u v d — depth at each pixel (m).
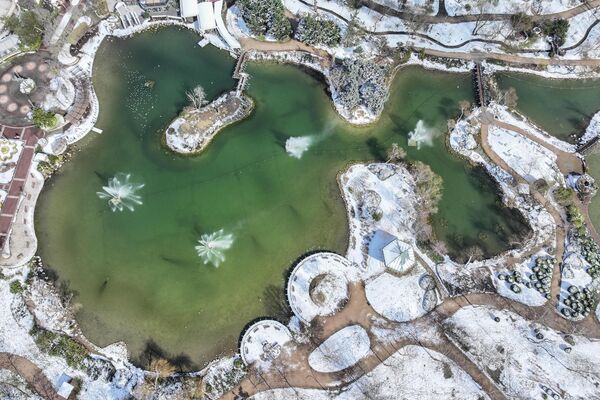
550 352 66.81
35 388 62.22
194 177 76.75
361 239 73.38
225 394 63.41
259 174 77.69
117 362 64.88
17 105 78.56
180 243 72.12
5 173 73.56
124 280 69.44
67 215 72.75
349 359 65.62
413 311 68.88
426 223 74.44
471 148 81.06
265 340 66.38
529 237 74.62
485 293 70.50
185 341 66.62
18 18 81.50
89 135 78.38
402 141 81.69
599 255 73.25
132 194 74.81
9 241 69.69
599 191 78.25
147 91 82.44
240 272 70.94
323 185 77.38
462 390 64.44
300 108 83.19
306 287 69.62
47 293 67.50
